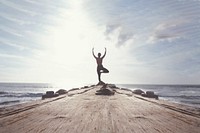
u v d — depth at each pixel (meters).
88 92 15.47
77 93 13.78
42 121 4.71
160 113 5.97
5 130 3.93
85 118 5.15
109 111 6.27
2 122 4.53
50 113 5.73
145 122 4.75
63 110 6.28
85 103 8.22
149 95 12.54
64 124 4.48
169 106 7.43
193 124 4.58
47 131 3.91
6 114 5.38
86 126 4.33
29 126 4.24
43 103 7.84
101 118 5.18
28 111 5.96
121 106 7.45
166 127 4.28
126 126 4.36
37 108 6.55
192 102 45.53
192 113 6.02
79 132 3.88
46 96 11.06
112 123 4.63
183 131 3.99
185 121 4.87
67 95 12.38
